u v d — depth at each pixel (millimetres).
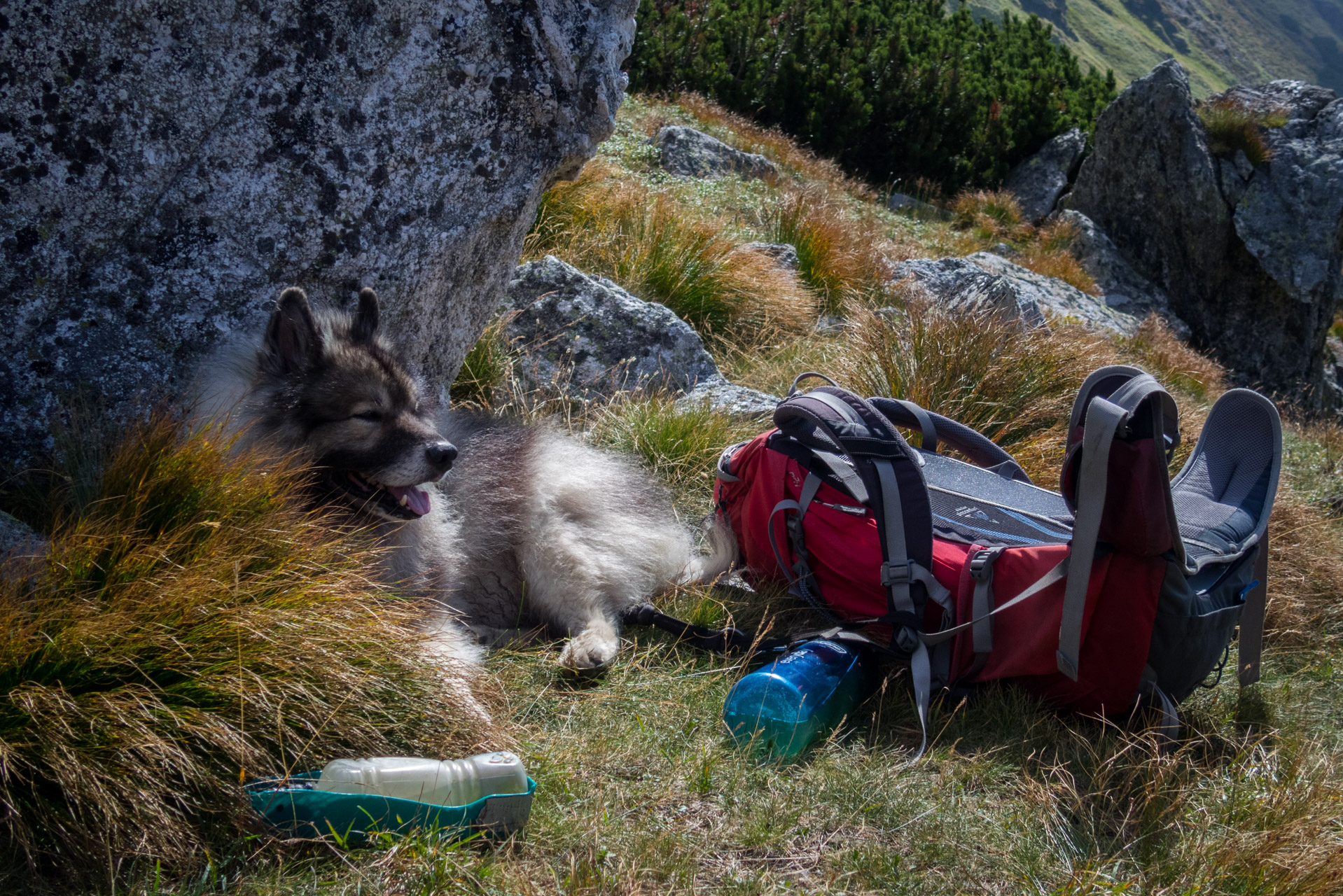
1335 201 12352
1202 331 13281
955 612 2924
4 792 1822
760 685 2662
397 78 3104
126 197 2775
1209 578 2865
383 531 2932
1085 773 2678
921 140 15562
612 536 3412
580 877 2029
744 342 6414
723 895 2092
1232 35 171250
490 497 3279
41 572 2168
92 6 2592
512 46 3316
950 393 4949
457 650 2703
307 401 2756
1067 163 15344
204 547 2303
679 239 6637
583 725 2699
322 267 3158
